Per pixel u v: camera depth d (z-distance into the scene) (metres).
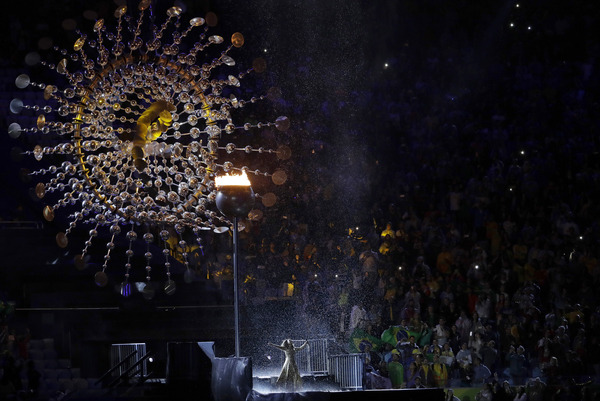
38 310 43.56
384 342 43.06
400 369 40.50
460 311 46.66
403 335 43.16
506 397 40.50
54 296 44.94
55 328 43.41
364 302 48.12
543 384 40.22
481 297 46.84
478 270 49.34
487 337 43.88
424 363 41.31
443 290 48.66
